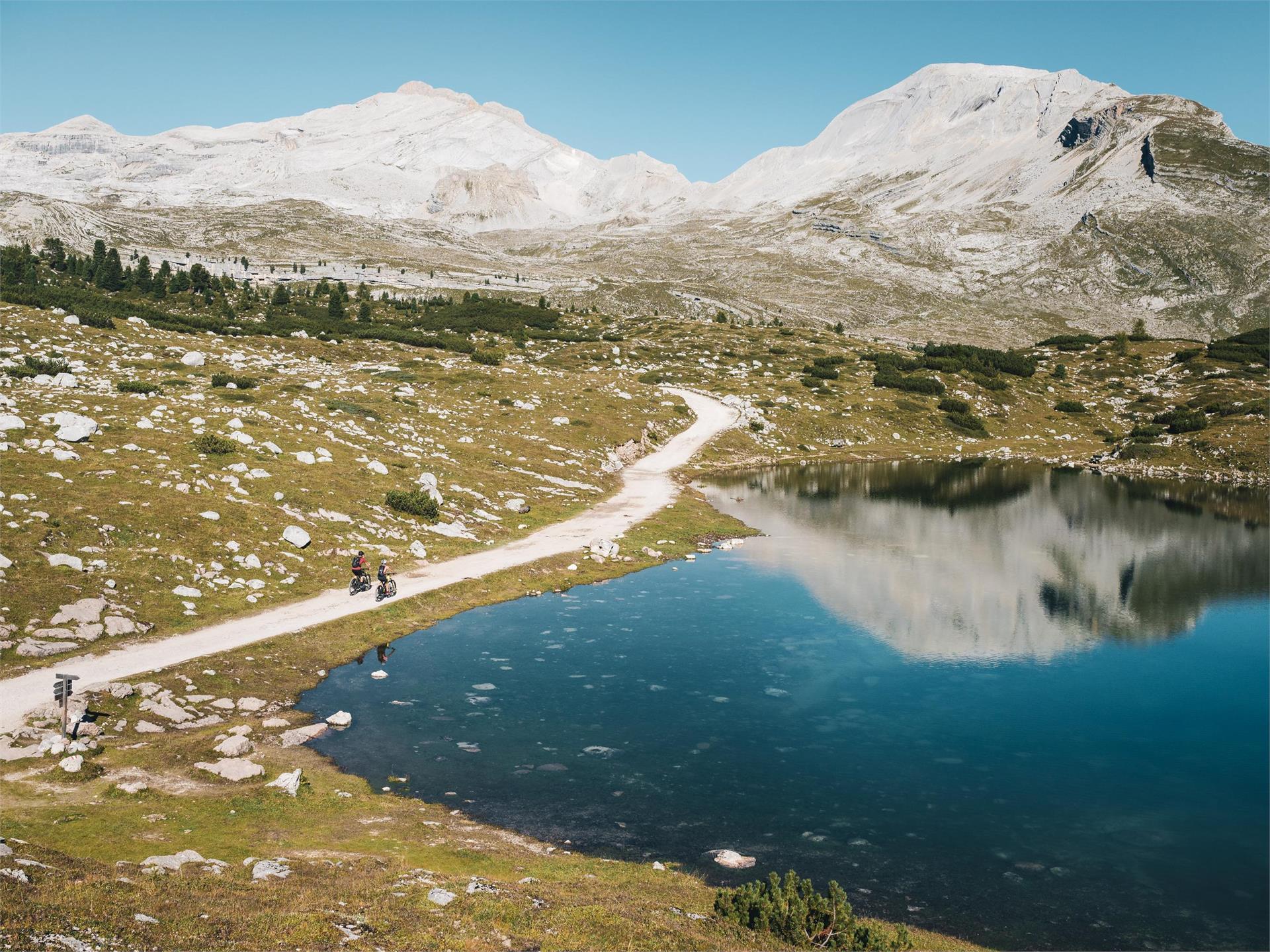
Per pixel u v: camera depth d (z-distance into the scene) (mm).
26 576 35156
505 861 21078
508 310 198250
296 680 34312
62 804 21891
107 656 32656
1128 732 31781
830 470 103375
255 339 125062
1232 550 62938
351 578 45594
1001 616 46406
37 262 174000
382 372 109188
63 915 13359
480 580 48531
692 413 120125
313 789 25094
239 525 45875
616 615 45469
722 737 30875
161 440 54594
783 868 22297
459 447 76875
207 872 17688
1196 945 19359
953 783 27672
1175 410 127125
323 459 59938
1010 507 80688
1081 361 173875
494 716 32188
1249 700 34906
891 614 46531
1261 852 23609
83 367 79812
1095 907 20875
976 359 158000
